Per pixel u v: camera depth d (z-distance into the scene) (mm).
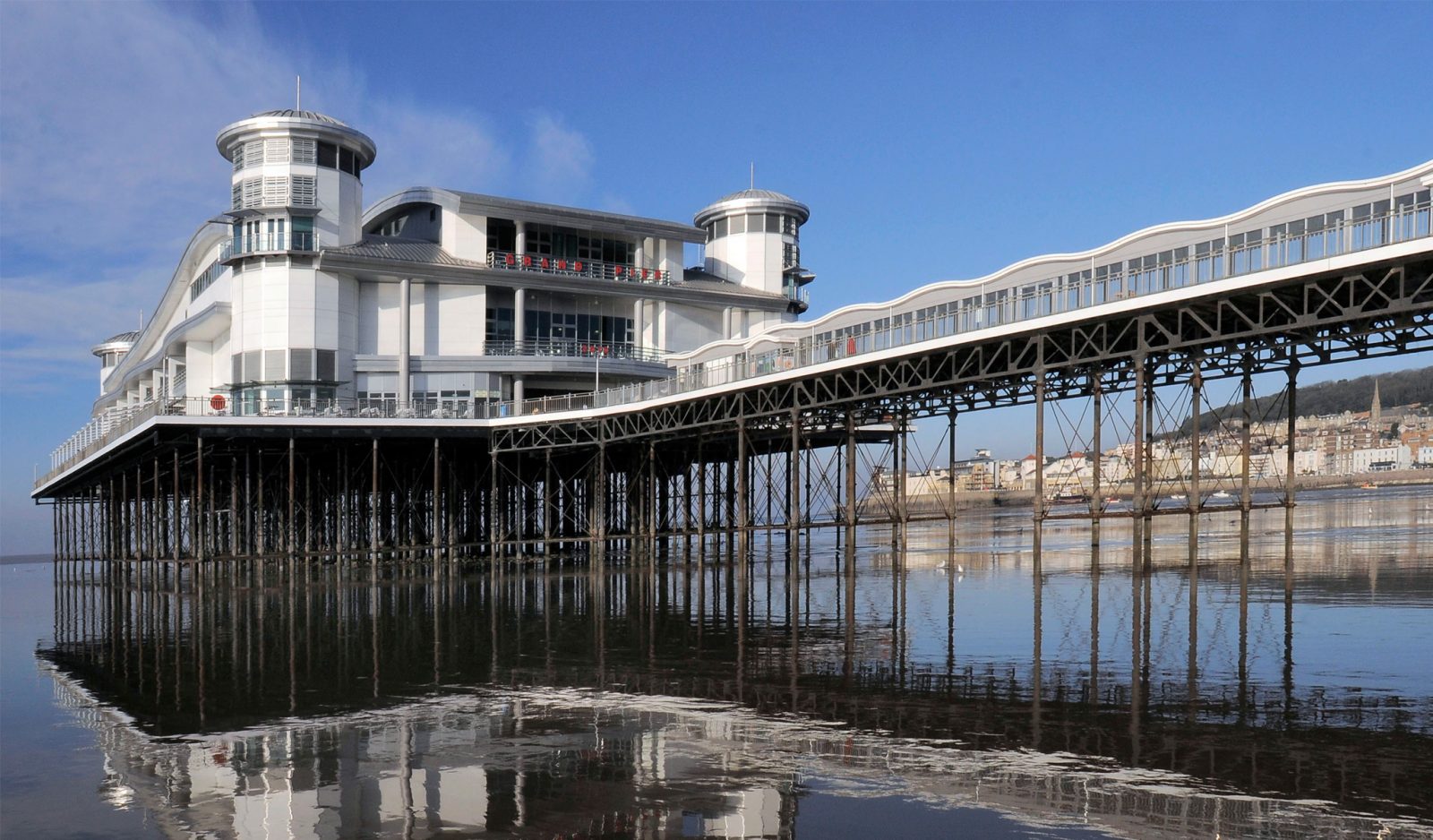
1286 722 16547
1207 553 50906
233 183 65125
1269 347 35500
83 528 88000
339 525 59469
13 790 15461
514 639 29016
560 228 72812
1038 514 35188
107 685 24203
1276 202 32219
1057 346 37000
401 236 74938
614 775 15078
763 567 54000
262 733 18453
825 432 60438
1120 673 20734
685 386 51281
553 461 68812
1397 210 28328
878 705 18797
